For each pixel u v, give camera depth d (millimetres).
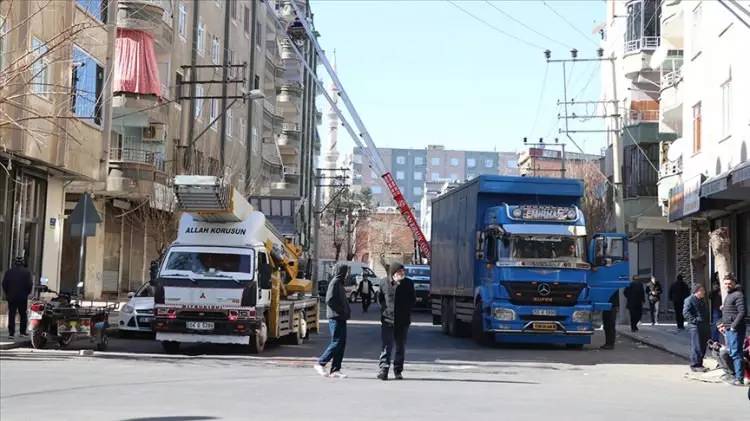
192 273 19688
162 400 11711
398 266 15453
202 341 19594
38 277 27938
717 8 28703
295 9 38375
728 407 12797
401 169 187000
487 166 189500
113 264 38938
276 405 11477
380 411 11109
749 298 28328
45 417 10031
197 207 19812
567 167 86750
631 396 13961
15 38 23219
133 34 35094
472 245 25391
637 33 47062
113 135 37188
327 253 121375
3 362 16562
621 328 33594
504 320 23219
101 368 15922
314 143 89500
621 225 36281
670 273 45812
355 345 23672
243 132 54406
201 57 45844
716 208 27953
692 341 18312
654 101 48250
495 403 12273
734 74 26969
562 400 12969
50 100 25359
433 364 18828
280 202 30672
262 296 20266
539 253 23531
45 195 28344
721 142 28156
